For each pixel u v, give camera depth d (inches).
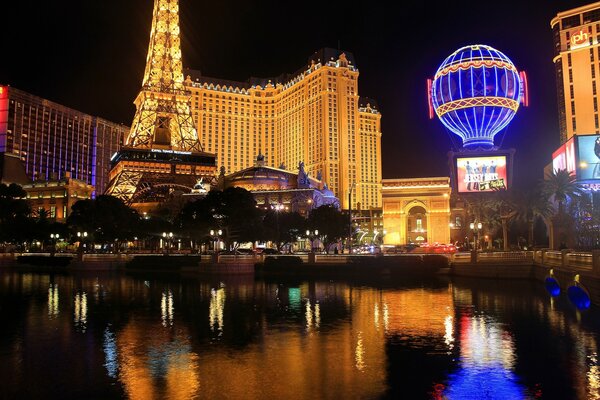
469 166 4138.8
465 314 1307.8
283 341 987.3
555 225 3223.4
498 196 3560.5
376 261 2891.2
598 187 3597.4
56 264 3745.1
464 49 4744.1
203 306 1520.7
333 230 4173.2
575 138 3683.6
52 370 783.1
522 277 2416.3
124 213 3922.2
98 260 3607.3
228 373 761.0
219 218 3363.7
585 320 1201.4
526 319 1219.9
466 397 648.4
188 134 7303.2
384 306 1482.5
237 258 3041.3
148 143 7003.0
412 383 706.8
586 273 1422.2
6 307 1528.1
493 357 848.3
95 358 859.4
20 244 5472.4
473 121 4653.1
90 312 1408.7
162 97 7308.1
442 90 4771.2
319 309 1430.9
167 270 3245.6
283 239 4234.7
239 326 1160.8
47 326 1178.6
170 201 5615.2
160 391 677.9
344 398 645.9
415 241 5600.4
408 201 5265.8
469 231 4640.8
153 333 1081.4
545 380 717.9
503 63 4576.8
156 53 7485.2
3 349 932.0
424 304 1518.2
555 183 3161.9
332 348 921.5
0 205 4318.4
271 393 666.2
